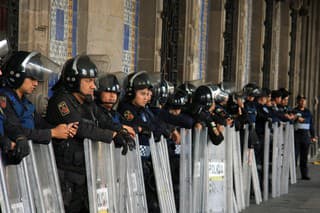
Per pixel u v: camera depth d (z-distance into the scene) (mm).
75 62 12234
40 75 11461
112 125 12828
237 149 21219
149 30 23109
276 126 25328
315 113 51188
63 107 11852
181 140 16062
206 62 30375
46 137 10969
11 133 10398
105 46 18625
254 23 37406
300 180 31406
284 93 29094
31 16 15531
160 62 23922
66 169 11875
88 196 11734
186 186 16469
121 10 19594
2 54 10867
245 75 36094
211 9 30469
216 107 18922
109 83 13484
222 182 18625
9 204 9906
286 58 43344
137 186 13859
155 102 16625
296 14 45125
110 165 12242
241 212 21562
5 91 11086
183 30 26484
